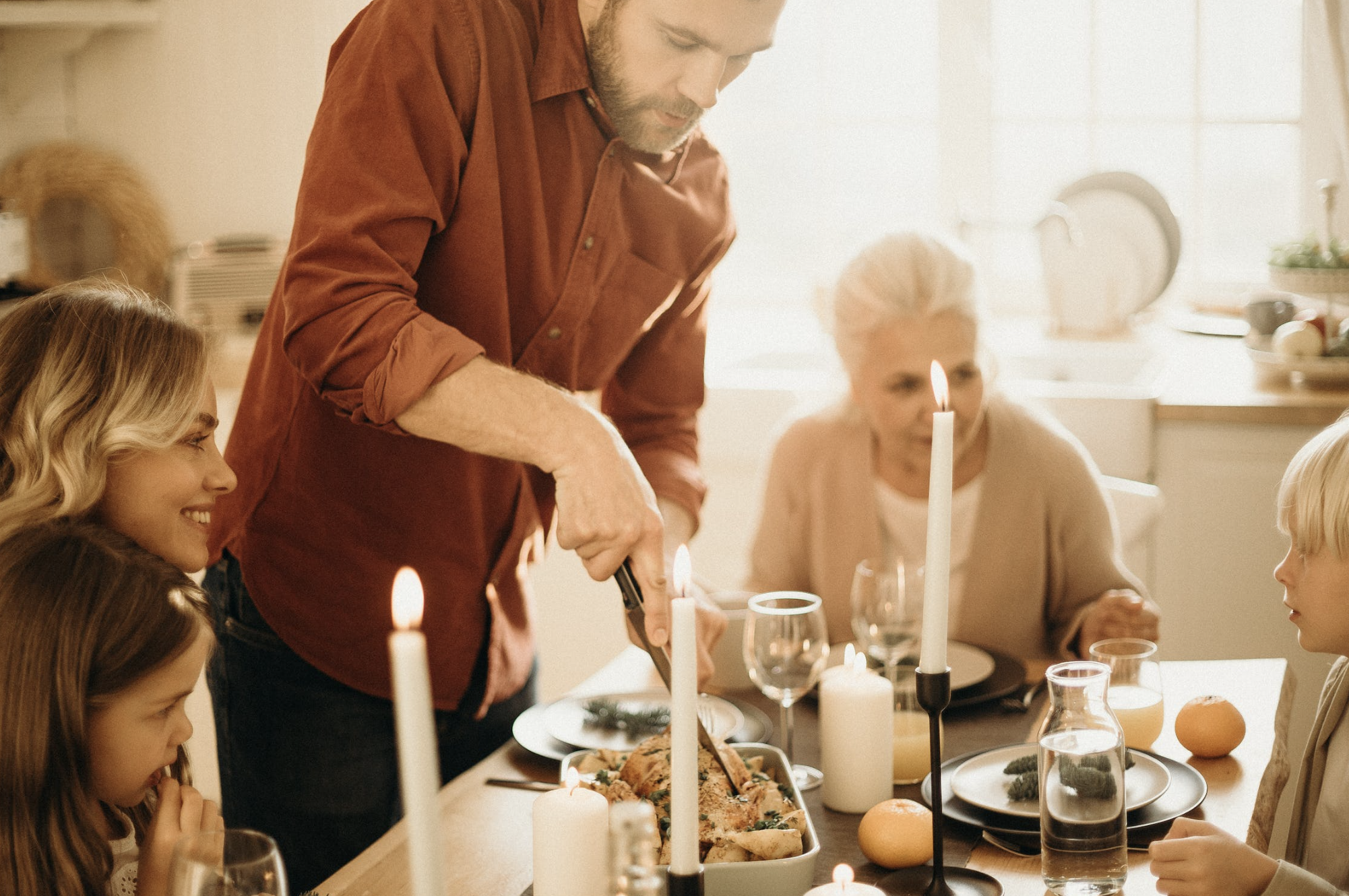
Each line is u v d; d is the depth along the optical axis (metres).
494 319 1.36
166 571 1.12
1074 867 1.02
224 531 1.46
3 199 2.89
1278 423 2.24
